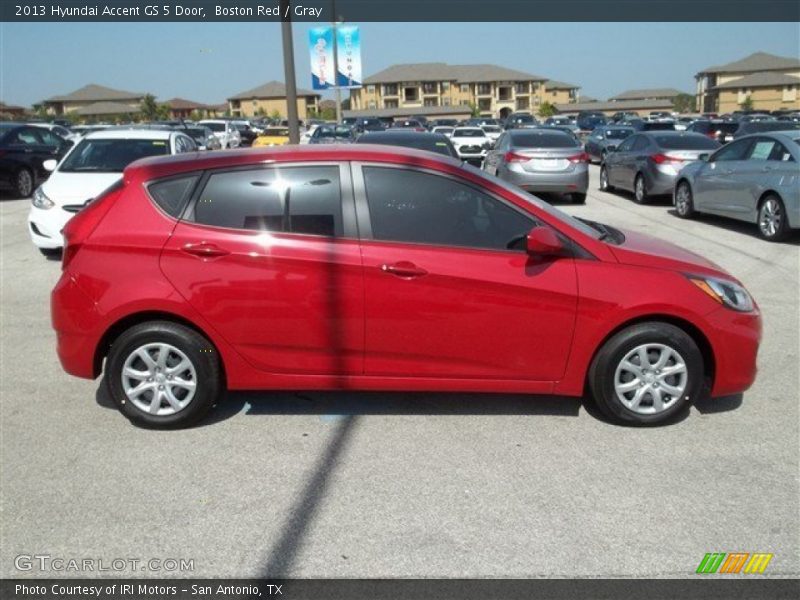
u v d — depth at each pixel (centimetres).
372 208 436
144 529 349
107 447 431
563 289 429
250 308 433
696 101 10844
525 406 484
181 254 433
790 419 464
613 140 2727
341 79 2231
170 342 440
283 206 438
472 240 436
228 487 386
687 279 437
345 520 355
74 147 1065
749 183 1106
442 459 413
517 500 371
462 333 432
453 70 10338
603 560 323
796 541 336
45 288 820
